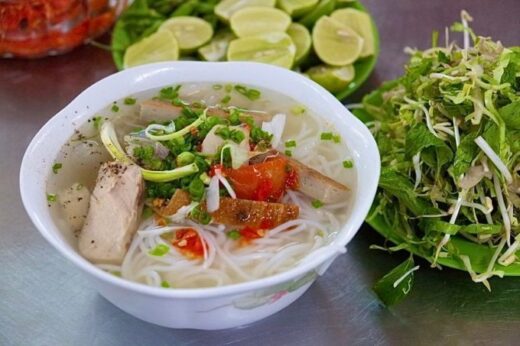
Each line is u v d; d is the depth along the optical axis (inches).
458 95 22.3
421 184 22.9
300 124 22.1
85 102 21.3
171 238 19.6
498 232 21.8
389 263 22.3
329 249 18.1
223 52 27.5
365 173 20.0
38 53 28.4
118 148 20.4
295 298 19.9
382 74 28.5
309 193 20.5
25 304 21.1
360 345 20.5
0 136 26.0
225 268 19.3
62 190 19.9
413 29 30.4
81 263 17.3
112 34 29.4
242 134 20.1
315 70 26.9
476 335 20.7
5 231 23.0
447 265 21.3
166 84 22.5
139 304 18.3
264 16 27.7
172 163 20.1
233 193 19.6
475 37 24.7
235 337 20.6
